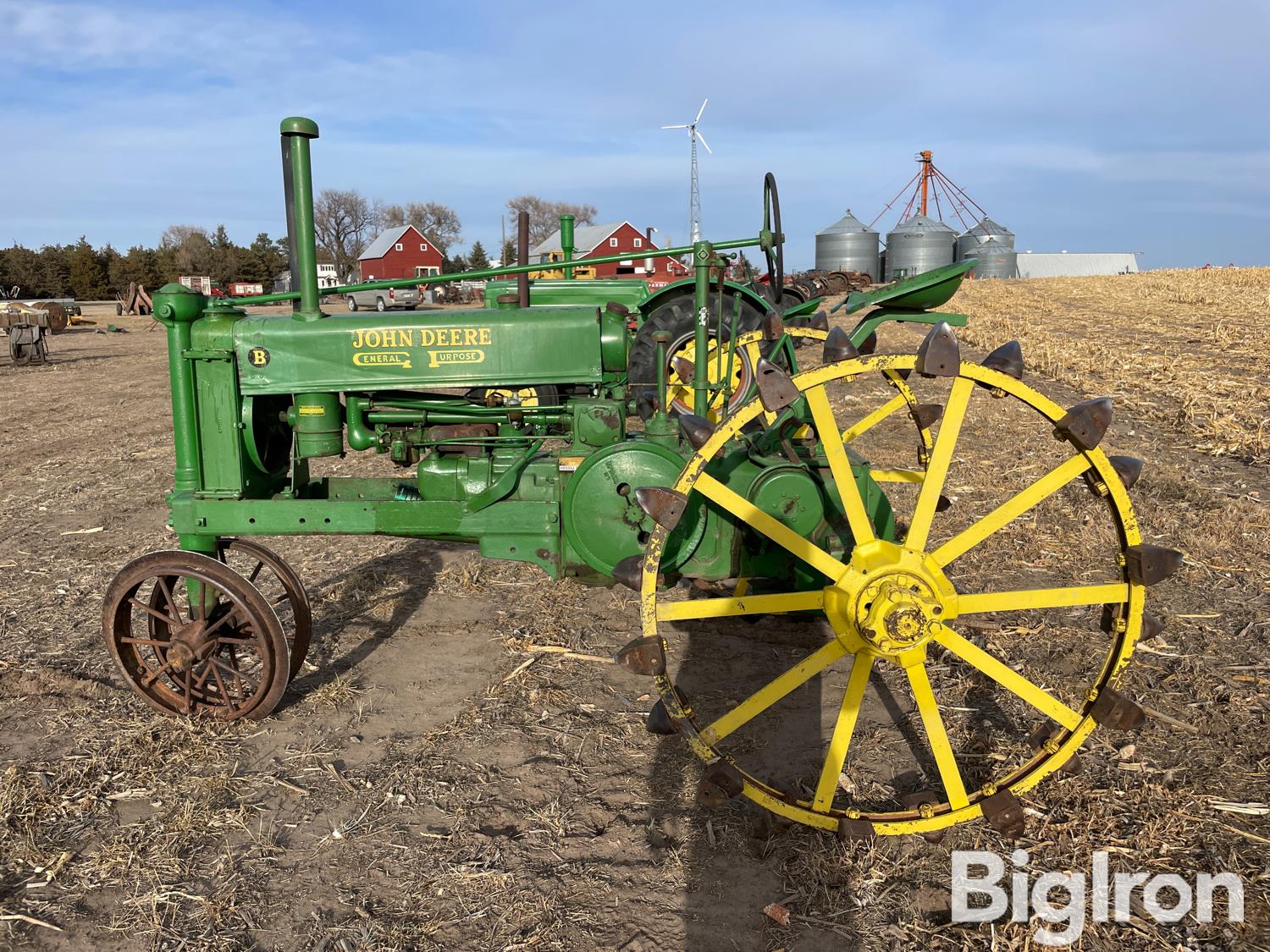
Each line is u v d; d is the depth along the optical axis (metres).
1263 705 3.67
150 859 2.93
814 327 4.58
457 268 68.25
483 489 4.00
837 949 2.51
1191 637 4.30
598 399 4.07
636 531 3.77
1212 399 9.55
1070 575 5.09
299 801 3.26
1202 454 7.60
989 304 24.33
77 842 3.03
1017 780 2.88
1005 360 2.68
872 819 2.86
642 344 7.74
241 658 4.43
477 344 3.89
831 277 31.06
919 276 4.54
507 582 5.43
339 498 4.52
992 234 49.12
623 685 4.12
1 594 5.40
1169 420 8.80
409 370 3.88
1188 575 5.01
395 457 4.13
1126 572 2.80
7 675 4.25
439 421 4.09
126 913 2.69
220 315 3.83
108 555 6.12
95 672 4.32
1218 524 5.68
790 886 2.76
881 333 17.88
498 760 3.51
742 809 3.17
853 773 3.33
